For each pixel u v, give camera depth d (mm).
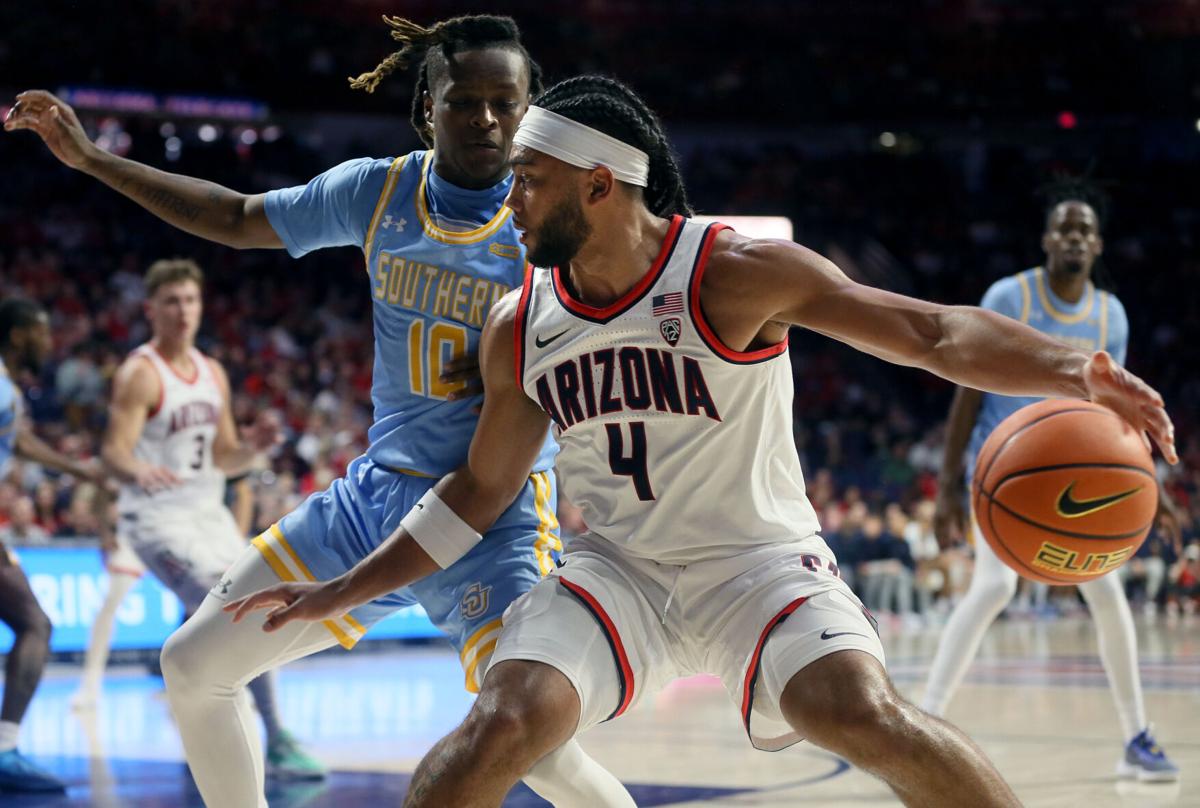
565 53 21094
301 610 2480
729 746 4973
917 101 21281
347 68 19328
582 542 2539
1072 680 7441
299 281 18234
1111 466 2191
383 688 7512
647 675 2424
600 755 4734
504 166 2719
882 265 22078
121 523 5527
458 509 2523
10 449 4953
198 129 19688
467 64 2641
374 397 2920
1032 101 21234
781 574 2346
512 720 2143
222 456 5703
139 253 17531
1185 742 4840
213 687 2721
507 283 2756
